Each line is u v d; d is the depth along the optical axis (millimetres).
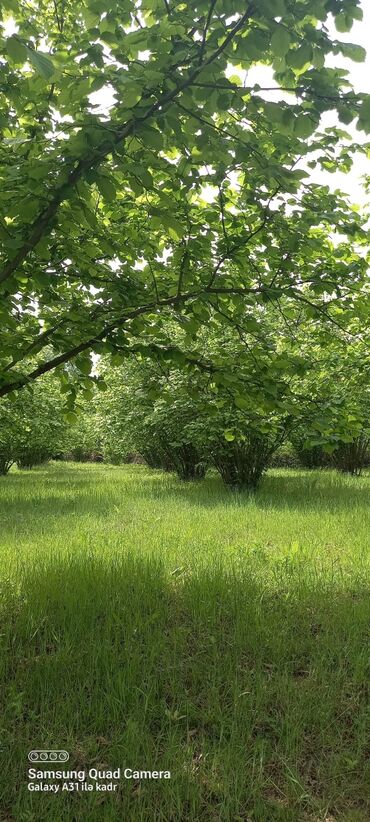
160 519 8469
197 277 4594
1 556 5977
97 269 4500
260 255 4664
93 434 22141
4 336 4207
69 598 4301
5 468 19562
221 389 4652
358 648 3762
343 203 4543
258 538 6930
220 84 2527
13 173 3148
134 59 2695
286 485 13109
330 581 4969
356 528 7375
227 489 12555
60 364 4480
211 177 3559
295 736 2949
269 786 2689
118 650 3742
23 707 3180
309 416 4457
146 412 13633
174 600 4594
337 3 2137
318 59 2318
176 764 2736
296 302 5379
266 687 3340
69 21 4742
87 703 3209
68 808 2502
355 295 4941
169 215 3283
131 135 2809
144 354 4293
